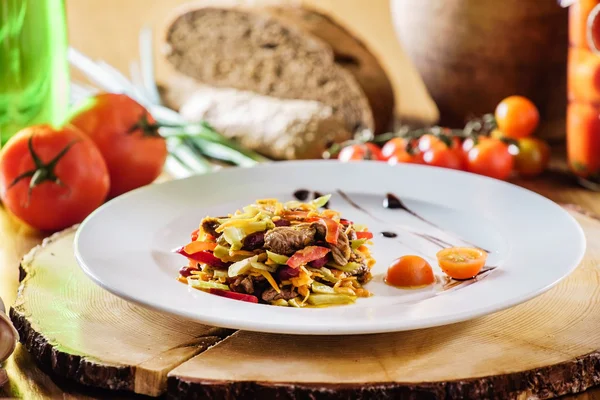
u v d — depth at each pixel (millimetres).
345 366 1184
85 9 3465
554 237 1497
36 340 1279
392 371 1168
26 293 1435
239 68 2818
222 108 2553
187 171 2307
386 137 2234
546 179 2316
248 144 2432
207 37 2828
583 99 2117
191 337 1285
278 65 2738
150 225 1596
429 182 1828
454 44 2395
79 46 3502
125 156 2025
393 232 1662
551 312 1362
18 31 2010
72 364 1218
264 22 2705
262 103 2527
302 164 1889
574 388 1208
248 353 1221
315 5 3219
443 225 1684
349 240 1451
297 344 1250
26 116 2074
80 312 1368
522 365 1184
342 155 2215
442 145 2164
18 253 1769
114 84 2779
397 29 2582
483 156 2146
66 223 1854
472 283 1393
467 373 1160
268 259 1355
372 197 1804
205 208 1712
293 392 1130
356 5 3180
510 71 2393
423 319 1153
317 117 2414
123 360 1204
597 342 1258
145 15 3428
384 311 1198
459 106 2520
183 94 2939
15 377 1262
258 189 1812
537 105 2479
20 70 2035
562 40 2357
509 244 1513
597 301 1402
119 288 1255
